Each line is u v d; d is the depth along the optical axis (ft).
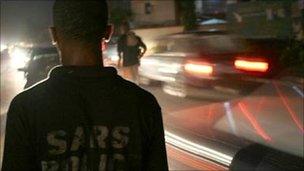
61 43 5.31
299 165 12.73
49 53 29.40
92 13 5.17
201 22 100.48
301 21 53.01
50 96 5.05
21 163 4.95
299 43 36.91
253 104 25.77
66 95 5.08
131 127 5.23
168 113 26.40
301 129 20.62
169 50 34.04
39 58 29.01
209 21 97.96
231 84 27.68
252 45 30.09
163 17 112.98
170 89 32.76
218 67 28.04
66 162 4.99
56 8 5.20
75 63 5.25
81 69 5.17
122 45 33.99
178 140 17.89
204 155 15.65
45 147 4.96
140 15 115.96
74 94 5.09
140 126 5.28
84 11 5.14
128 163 5.22
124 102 5.24
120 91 5.27
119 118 5.18
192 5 98.94
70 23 5.13
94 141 5.08
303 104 24.76
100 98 5.16
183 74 30.27
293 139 19.10
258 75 27.55
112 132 5.14
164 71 33.17
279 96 26.27
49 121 4.98
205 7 115.96
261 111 24.17
